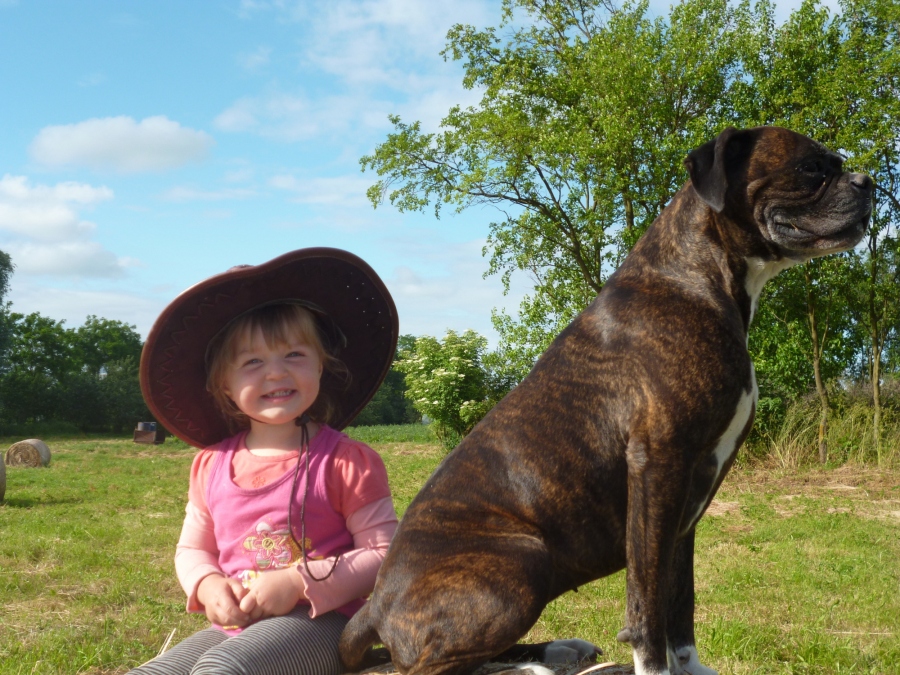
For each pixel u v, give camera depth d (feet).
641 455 7.76
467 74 67.77
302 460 8.44
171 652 8.08
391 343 9.55
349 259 8.67
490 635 7.39
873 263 55.77
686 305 8.25
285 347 8.41
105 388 187.32
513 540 7.82
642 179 58.95
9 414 178.19
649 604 7.55
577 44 62.13
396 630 7.74
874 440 55.52
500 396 73.51
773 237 8.47
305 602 8.19
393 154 65.31
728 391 7.95
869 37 54.90
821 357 58.65
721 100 59.06
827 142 54.75
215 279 8.14
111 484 58.44
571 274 64.85
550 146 58.29
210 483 8.71
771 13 57.26
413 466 68.28
